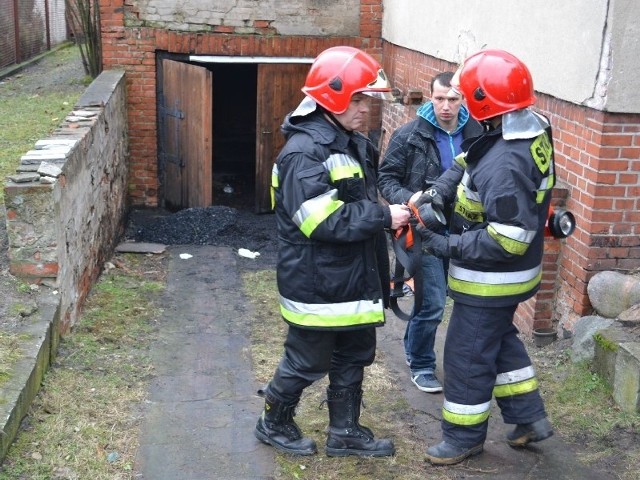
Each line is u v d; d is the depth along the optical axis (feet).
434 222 12.26
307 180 11.53
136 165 34.14
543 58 18.49
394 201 14.93
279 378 12.89
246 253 28.04
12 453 12.52
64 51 65.16
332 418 13.34
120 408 14.84
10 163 28.14
